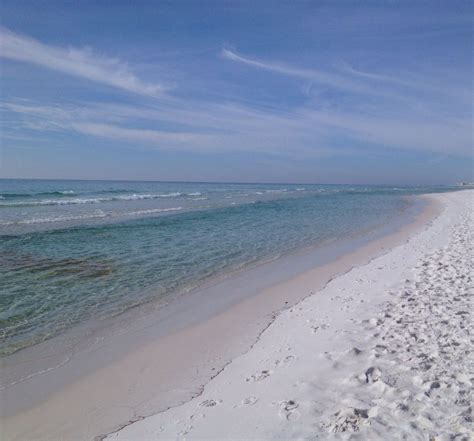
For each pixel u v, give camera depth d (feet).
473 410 11.75
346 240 51.52
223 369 17.38
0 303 25.90
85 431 13.44
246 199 138.51
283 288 29.89
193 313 24.73
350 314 21.90
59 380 16.89
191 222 67.26
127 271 34.42
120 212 80.38
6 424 13.96
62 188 187.62
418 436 10.84
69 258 38.86
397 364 14.94
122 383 16.57
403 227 64.59
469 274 28.17
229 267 36.37
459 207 102.12
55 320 23.36
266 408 13.12
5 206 87.20
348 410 12.17
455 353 15.51
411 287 26.20
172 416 13.78
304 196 172.76
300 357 16.96
